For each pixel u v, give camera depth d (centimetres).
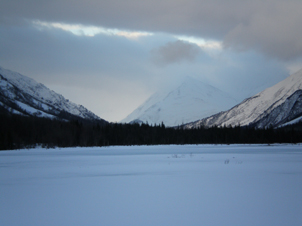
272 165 4497
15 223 1628
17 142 14338
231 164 4728
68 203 2048
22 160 6372
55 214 1789
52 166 4794
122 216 1736
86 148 14800
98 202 2067
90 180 3061
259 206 1919
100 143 18162
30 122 16400
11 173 3819
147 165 4744
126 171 3875
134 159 6366
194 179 3019
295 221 1616
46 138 15950
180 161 5541
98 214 1778
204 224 1581
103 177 3284
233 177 3136
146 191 2423
